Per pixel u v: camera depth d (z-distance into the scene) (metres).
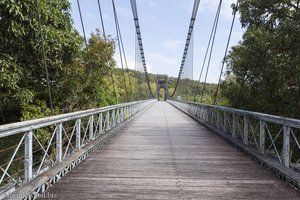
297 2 7.34
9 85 5.23
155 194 3.12
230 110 6.76
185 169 4.21
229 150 5.71
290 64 6.91
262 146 4.82
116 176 3.81
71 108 8.18
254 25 7.80
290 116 7.29
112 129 8.02
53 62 6.49
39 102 7.07
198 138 7.27
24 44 5.59
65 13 7.33
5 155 6.45
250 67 7.89
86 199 2.95
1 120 7.29
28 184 2.98
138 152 5.46
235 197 3.04
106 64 9.61
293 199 2.99
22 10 5.27
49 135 6.39
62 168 3.70
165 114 16.72
